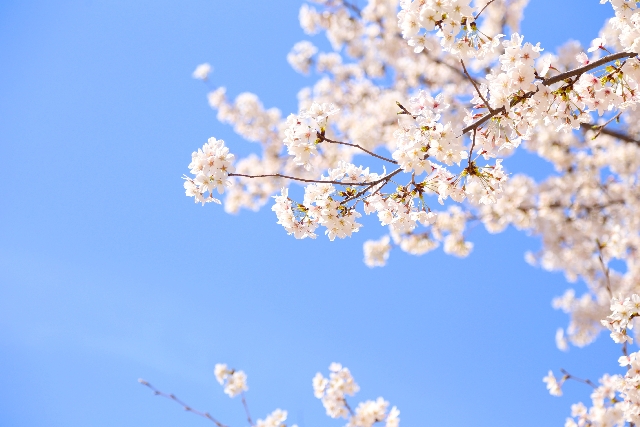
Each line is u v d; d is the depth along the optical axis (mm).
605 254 10750
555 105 3822
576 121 3789
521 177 10922
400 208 3951
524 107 3768
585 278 11508
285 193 4004
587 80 3781
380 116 11008
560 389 6969
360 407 7062
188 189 3850
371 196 3977
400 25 3762
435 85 11445
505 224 10836
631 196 10469
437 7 3521
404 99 10914
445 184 3977
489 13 10750
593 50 3865
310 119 3730
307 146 3701
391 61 11859
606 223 10781
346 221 3902
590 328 11516
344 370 7145
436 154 3633
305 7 11961
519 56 3604
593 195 10852
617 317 4375
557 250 11406
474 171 3857
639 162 10195
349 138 11672
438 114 3607
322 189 3947
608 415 6562
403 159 3648
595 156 10602
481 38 3715
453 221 10727
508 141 3945
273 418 7098
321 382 7059
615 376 4965
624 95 3801
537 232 11500
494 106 3766
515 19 10695
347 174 4152
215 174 3750
